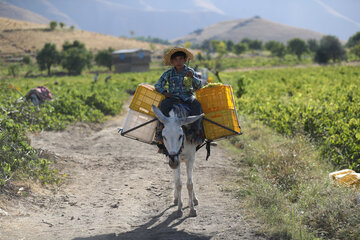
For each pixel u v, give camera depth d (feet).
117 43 418.31
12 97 49.57
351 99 52.85
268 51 495.41
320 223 17.38
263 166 27.76
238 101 60.49
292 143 31.22
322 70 157.89
